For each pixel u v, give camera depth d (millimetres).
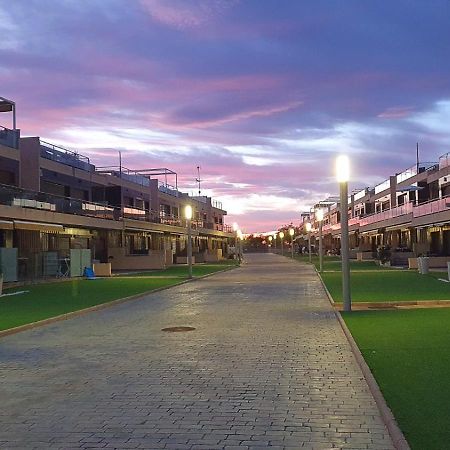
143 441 5305
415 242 52719
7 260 25844
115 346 10492
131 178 55062
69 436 5508
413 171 53969
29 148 36875
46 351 10055
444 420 5414
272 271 40094
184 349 10062
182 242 69562
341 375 7859
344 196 15227
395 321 12500
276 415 6039
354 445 5105
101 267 34688
